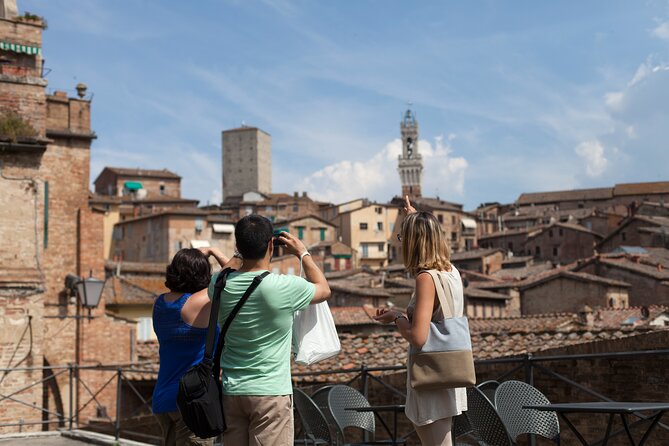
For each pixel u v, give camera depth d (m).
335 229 101.38
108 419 21.55
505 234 107.06
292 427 5.01
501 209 143.75
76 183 25.34
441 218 116.25
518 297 61.56
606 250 89.88
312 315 5.44
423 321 4.73
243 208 115.38
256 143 155.75
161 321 5.79
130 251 82.94
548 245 96.88
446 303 4.84
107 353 24.73
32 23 21.89
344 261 92.50
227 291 4.93
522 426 5.97
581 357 7.66
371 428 7.47
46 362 23.73
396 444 6.80
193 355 5.70
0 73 19.72
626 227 87.88
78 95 25.80
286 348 5.00
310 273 5.25
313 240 98.94
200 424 4.80
